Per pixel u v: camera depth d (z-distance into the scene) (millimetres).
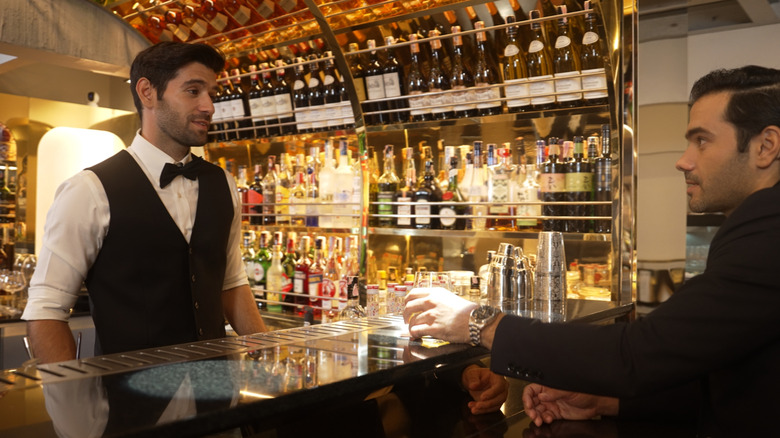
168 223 1806
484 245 2551
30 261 3098
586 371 1060
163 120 1847
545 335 1108
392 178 2717
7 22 2605
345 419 1095
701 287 1034
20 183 3324
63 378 892
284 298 3029
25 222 3369
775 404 1016
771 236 999
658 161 2051
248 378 897
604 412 1400
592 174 2199
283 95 2904
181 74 1830
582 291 2295
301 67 2938
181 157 1936
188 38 3061
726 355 1000
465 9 2418
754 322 980
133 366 970
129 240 1756
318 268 2898
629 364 1035
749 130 1088
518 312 1556
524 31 2379
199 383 866
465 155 2525
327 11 2551
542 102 2184
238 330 2086
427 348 1147
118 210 1752
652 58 2053
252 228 3135
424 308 1271
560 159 2348
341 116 2727
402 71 2574
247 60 3154
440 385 1284
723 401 1102
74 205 1705
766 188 1051
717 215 2000
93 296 1782
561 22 2070
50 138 3387
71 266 1699
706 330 1000
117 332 1753
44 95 3779
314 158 2943
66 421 698
